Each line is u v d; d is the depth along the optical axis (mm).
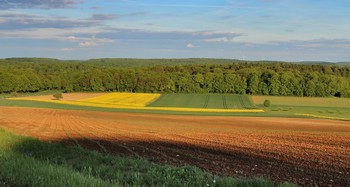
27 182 8703
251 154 19469
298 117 64062
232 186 9930
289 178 13102
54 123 42125
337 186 11945
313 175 13789
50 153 15578
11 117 51062
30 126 37500
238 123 50531
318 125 48344
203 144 23891
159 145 22797
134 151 19719
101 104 85000
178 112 71125
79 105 82000
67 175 9062
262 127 44094
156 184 9828
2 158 11883
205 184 9875
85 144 22594
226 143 24719
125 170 12477
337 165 16234
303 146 23578
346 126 46844
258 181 10516
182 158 17453
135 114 64812
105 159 14562
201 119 56812
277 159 17812
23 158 11844
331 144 25047
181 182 10125
